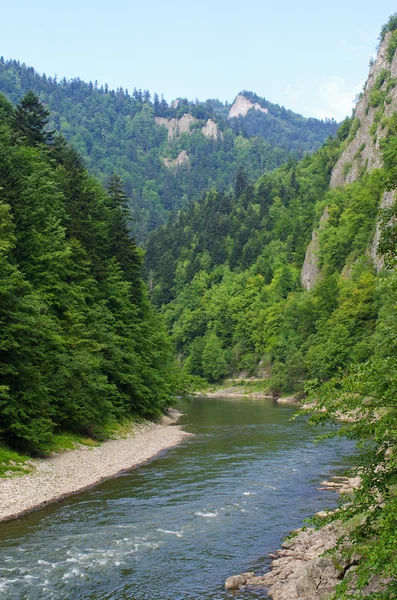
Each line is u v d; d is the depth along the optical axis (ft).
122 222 230.27
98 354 171.73
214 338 531.09
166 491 101.09
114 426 168.25
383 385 42.73
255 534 76.84
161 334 252.83
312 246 531.09
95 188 247.09
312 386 46.65
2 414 114.52
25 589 57.82
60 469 112.98
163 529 78.64
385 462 46.21
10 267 118.83
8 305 116.57
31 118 222.48
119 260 222.89
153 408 209.26
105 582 60.03
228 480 110.83
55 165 223.30
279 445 157.58
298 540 72.28
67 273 165.99
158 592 57.72
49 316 143.43
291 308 454.81
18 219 147.54
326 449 150.20
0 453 107.76
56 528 78.33
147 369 208.44
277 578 60.44
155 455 140.77
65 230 181.88
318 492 101.04
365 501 45.93
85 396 146.30
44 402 122.83
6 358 116.47
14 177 152.76
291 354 400.88
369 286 336.08
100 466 121.80
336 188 569.64
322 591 53.52
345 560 54.90
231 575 62.59
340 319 325.62
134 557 67.56
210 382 507.71
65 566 64.23
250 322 529.86
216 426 206.39
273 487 104.83
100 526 79.61
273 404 330.95
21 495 92.68
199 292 650.84
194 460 133.28
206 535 76.23
